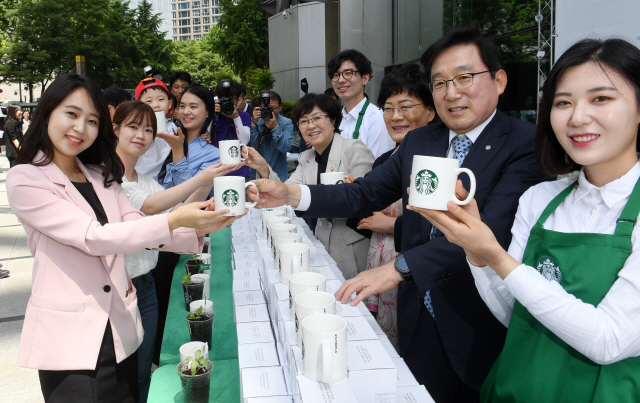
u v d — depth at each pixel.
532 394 1.05
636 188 0.96
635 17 3.20
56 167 1.47
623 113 0.95
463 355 1.58
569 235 1.03
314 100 2.54
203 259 2.30
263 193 1.75
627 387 0.94
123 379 1.59
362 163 2.54
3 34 26.39
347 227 2.44
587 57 0.97
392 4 10.40
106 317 1.48
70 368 1.43
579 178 1.10
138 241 1.34
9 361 3.03
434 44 1.58
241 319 1.45
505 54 6.21
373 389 1.02
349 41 12.41
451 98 1.53
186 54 48.47
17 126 10.51
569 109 1.01
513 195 1.47
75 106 1.43
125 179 2.21
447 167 1.06
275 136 4.52
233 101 4.28
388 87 2.43
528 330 1.10
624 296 0.90
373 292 1.42
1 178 11.10
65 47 25.06
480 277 1.22
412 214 1.75
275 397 1.08
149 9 36.09
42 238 1.44
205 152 3.03
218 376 1.51
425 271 1.42
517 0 5.84
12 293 4.12
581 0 3.60
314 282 1.29
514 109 6.09
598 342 0.90
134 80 29.19
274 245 1.65
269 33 22.25
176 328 1.84
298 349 1.09
